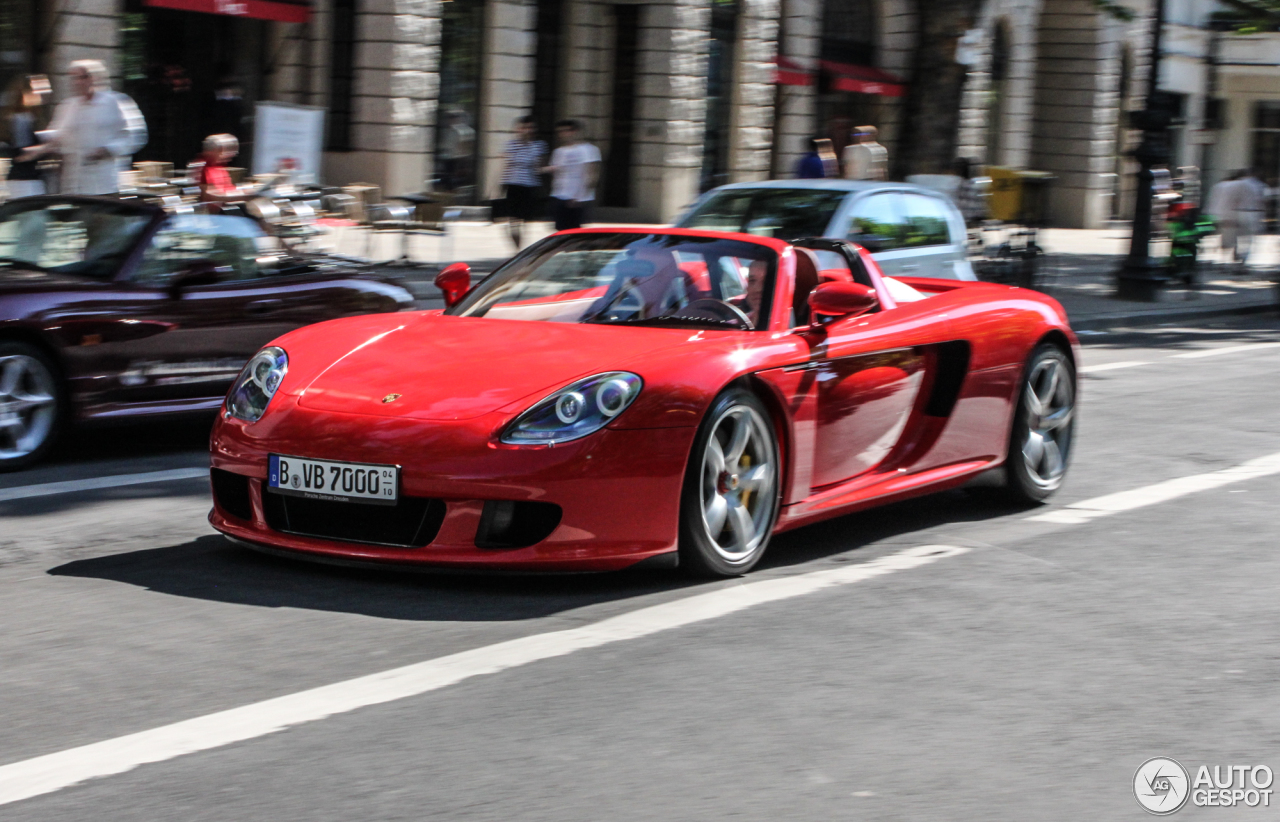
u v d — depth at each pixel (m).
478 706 3.62
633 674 3.90
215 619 4.33
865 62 29.64
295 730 3.44
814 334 5.29
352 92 21.06
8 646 4.04
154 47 18.44
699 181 25.62
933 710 3.69
